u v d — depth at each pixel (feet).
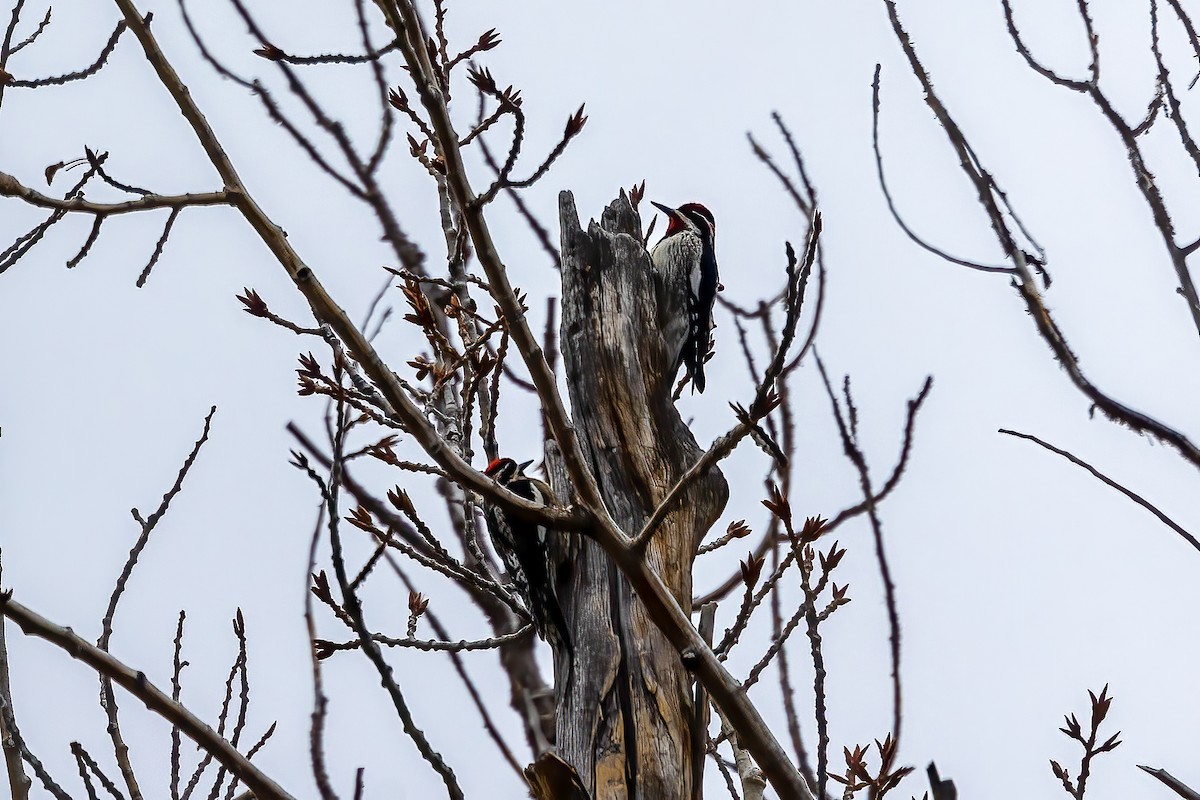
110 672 24.04
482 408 40.19
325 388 33.42
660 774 30.14
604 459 33.78
